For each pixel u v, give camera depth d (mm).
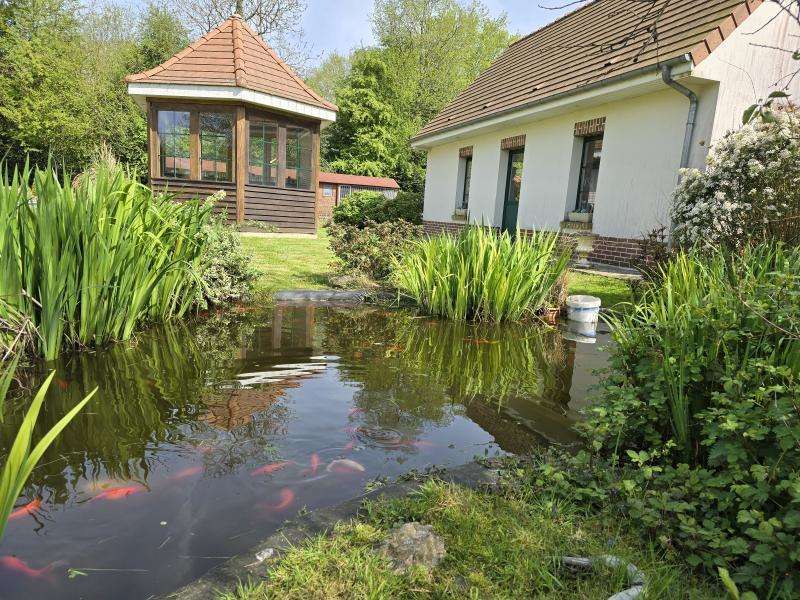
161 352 4070
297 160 13906
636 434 2457
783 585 1476
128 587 1558
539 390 3551
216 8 24094
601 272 7902
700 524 1813
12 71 18500
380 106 33875
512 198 12312
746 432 1737
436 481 2137
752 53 7035
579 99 8844
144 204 4379
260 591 1455
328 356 4207
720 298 2430
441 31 33500
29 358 3656
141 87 11695
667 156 7758
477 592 1493
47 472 2240
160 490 2109
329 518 1847
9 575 1598
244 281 6242
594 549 1714
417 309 6180
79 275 3834
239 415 2916
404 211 17500
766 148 5305
